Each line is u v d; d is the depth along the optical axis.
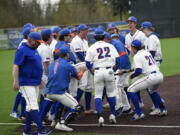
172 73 21.45
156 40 12.40
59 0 78.50
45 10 74.25
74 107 9.91
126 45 12.46
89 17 81.81
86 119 11.51
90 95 12.22
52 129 9.81
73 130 10.06
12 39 52.50
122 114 11.99
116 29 12.62
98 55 10.45
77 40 12.15
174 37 60.22
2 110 13.51
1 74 25.39
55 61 10.05
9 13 72.12
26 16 72.06
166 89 16.28
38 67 9.34
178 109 12.04
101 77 10.39
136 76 11.85
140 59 10.77
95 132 9.66
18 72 9.19
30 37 9.17
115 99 10.69
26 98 9.21
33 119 9.18
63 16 77.44
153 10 60.00
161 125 10.00
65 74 9.76
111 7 83.12
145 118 11.09
